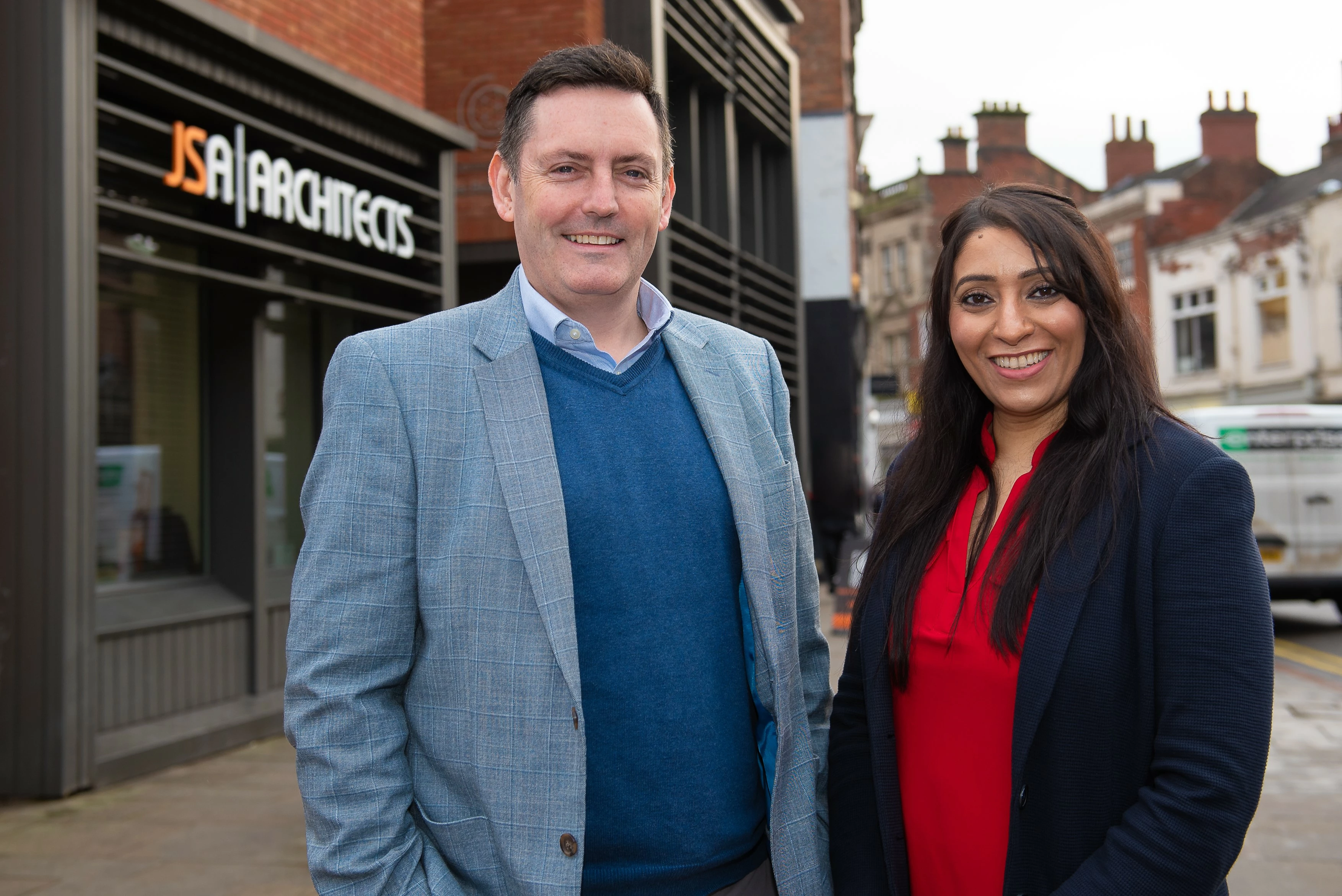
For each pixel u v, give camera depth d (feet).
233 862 12.46
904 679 5.41
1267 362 102.99
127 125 16.21
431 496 5.01
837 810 5.74
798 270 45.21
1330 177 102.99
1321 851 13.19
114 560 18.10
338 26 20.07
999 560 5.12
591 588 5.07
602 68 5.31
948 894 5.18
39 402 14.78
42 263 14.73
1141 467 4.85
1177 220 116.37
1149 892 4.36
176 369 19.53
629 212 5.32
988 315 5.23
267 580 20.68
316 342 22.53
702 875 5.18
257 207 17.85
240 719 18.62
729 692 5.39
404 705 5.18
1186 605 4.54
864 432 66.64
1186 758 4.44
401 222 21.43
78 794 15.20
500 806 4.86
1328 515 35.09
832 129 56.44
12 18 14.83
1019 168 132.05
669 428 5.46
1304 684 25.31
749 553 5.41
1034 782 4.81
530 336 5.34
